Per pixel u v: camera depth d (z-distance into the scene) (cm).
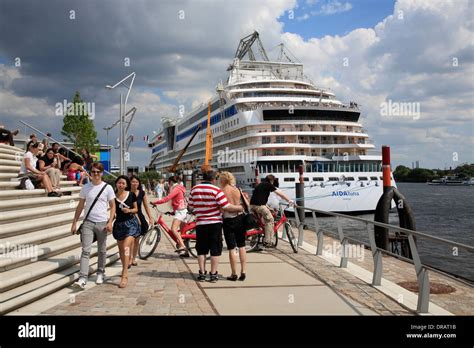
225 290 648
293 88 4031
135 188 822
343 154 3238
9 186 1049
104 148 4303
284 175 2933
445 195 8912
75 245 816
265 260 910
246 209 873
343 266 838
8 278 570
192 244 998
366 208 2962
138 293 626
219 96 4088
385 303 587
